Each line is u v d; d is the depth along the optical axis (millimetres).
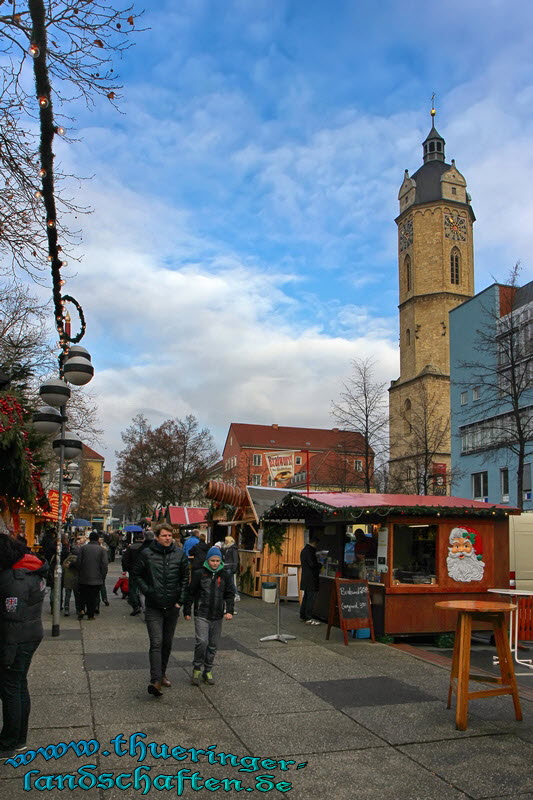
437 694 7039
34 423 11422
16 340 18828
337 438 91062
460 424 40656
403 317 68250
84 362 11000
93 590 12383
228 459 96000
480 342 28781
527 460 33906
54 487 31109
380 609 10344
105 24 6262
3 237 7156
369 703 6645
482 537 10828
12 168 6941
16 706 5000
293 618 12969
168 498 52000
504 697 7000
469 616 6203
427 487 37562
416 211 67625
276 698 6770
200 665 7359
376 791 4555
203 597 7383
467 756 5207
